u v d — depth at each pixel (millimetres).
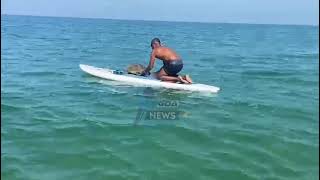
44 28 78688
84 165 7254
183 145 8398
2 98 12453
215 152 8062
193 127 9664
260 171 7191
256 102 12711
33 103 11859
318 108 12055
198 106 11914
